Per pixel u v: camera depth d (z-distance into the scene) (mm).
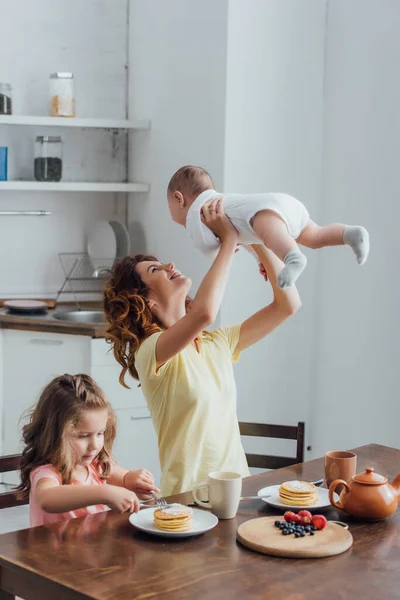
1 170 4742
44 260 5125
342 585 1794
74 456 2271
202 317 2357
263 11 4172
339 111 4242
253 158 4223
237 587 1774
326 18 4305
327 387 4375
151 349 2432
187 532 2014
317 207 4398
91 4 5051
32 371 4473
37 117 4680
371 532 2104
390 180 3938
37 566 1860
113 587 1762
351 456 2412
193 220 2580
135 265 2592
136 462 4445
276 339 4395
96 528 2090
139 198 5055
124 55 5156
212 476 2217
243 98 4164
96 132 5152
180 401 2482
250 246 2734
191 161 4445
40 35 4973
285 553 1927
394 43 3895
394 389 3939
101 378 4340
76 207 5168
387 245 3969
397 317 3914
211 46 4223
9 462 2496
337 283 4285
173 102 4605
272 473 2572
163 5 4664
